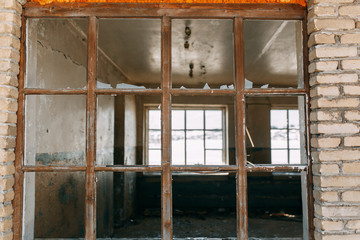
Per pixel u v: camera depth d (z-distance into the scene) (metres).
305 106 1.57
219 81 6.63
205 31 3.53
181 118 7.09
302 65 1.61
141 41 3.85
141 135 6.73
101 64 4.42
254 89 1.60
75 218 3.34
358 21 1.48
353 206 1.42
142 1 1.63
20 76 1.58
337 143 1.44
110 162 4.94
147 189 6.72
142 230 5.06
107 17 1.65
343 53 1.47
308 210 1.53
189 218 5.82
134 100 6.39
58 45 2.86
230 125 7.00
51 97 2.72
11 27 1.50
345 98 1.45
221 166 1.58
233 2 1.63
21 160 1.55
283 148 7.15
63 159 2.98
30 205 1.71
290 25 3.30
